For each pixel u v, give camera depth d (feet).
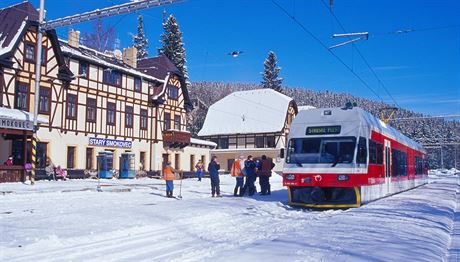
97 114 117.50
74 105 110.83
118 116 124.77
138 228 34.58
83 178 110.11
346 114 55.21
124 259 24.40
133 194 67.67
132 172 123.75
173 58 216.74
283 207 55.36
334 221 38.14
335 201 52.85
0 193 62.69
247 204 55.01
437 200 64.39
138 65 153.48
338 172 52.13
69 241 28.94
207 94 374.02
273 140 194.08
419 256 23.75
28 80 98.17
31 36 99.40
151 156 137.28
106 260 24.14
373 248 25.39
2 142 95.40
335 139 54.08
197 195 70.38
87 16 71.20
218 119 211.00
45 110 102.53
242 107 210.59
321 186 52.80
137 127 131.85
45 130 102.37
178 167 149.69
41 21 77.97
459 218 46.68
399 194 75.00
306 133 55.93
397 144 76.79
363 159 53.36
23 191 66.64
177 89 151.02
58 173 101.14
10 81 93.86
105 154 115.65
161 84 142.10
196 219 41.19
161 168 140.46
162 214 42.42
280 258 22.52
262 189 71.56
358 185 51.72
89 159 115.34
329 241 27.73
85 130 113.50
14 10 101.55
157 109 139.74
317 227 34.58
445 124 406.00
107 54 141.90
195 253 25.79
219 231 35.24
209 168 66.80
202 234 33.60
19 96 96.17
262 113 202.28
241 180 69.51
